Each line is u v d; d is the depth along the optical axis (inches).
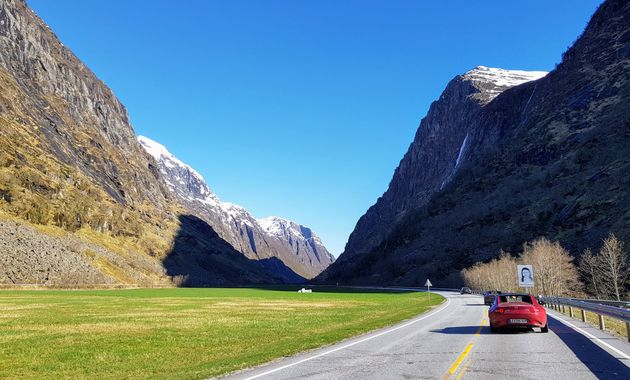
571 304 1337.4
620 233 4480.8
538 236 6092.5
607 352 623.8
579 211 5782.5
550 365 528.7
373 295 4286.4
